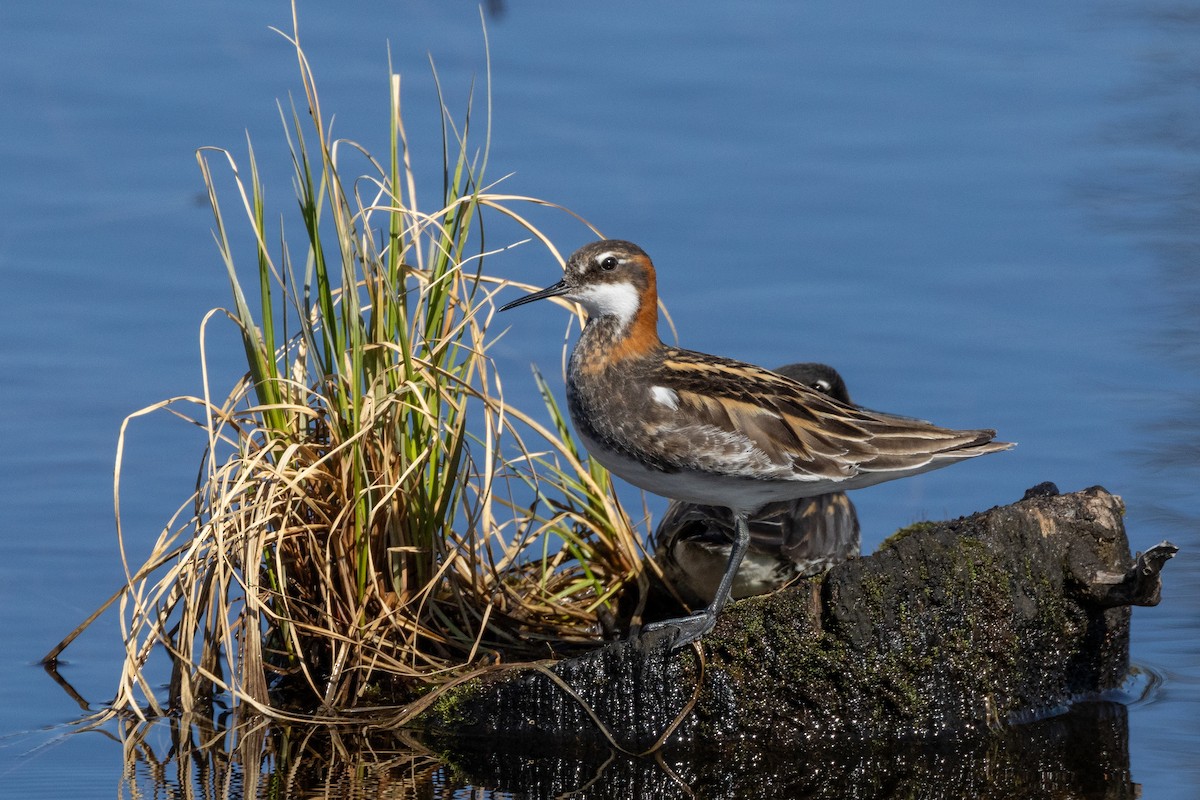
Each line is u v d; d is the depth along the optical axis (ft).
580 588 44.06
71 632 43.11
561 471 46.50
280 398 41.68
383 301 41.78
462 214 44.70
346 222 41.42
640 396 40.14
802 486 39.86
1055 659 40.50
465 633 41.50
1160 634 44.45
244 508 39.81
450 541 43.91
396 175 41.96
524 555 46.57
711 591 44.45
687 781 36.42
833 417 40.06
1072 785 36.14
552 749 37.81
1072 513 40.52
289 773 35.99
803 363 51.85
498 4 76.28
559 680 37.81
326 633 39.52
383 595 40.50
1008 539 39.50
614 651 37.91
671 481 40.24
